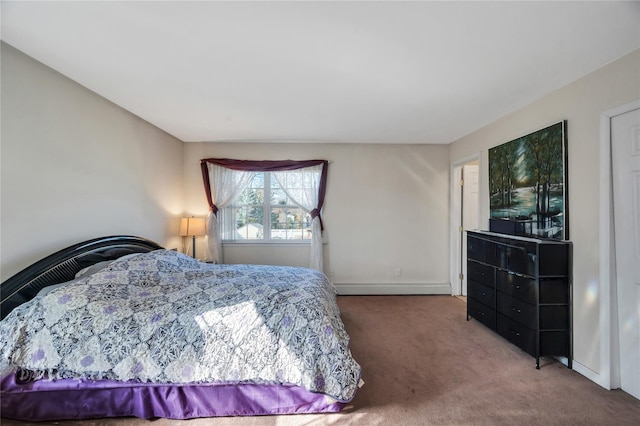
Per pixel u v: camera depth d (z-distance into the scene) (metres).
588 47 1.78
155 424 1.65
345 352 1.72
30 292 1.80
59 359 1.61
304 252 4.22
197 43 1.73
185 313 1.76
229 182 4.13
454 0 1.37
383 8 1.43
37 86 1.94
